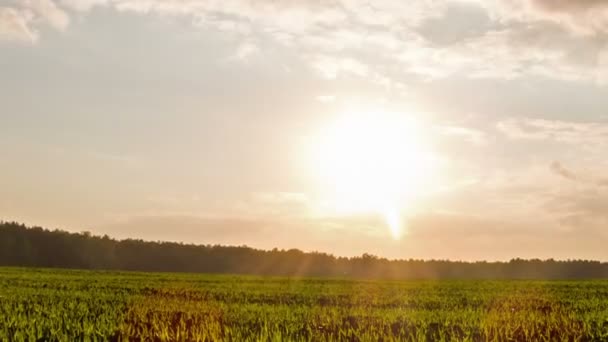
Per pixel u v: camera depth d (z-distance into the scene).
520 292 51.66
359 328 23.47
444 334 22.42
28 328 22.27
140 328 23.53
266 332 21.64
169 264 176.62
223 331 22.73
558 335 23.12
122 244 178.12
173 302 34.47
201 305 32.72
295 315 28.39
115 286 50.88
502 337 22.16
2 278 59.81
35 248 163.75
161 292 43.66
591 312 30.97
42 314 27.16
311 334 21.95
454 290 55.12
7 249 159.50
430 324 25.89
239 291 48.06
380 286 63.06
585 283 75.88
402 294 47.31
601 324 25.50
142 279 67.62
